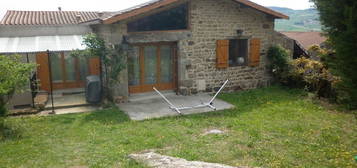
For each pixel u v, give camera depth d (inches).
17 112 410.9
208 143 293.3
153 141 300.8
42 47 462.9
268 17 547.2
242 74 542.9
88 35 447.5
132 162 246.2
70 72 565.6
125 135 322.3
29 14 661.3
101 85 474.9
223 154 264.8
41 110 433.7
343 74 239.6
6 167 246.4
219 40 508.1
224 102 461.1
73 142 305.4
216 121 369.4
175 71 506.3
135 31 454.6
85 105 458.9
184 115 398.6
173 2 461.1
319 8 244.5
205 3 490.3
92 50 439.8
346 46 229.6
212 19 499.5
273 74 569.0
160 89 506.3
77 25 586.6
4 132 330.0
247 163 246.5
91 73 562.3
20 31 557.9
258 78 558.9
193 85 506.9
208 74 515.2
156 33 463.8
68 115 407.2
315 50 490.9
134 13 426.0
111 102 461.4
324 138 306.3
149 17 459.8
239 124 354.3
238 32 523.5
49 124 367.9
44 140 312.0
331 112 400.2
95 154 270.4
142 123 367.6
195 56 499.2
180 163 235.9
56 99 490.3
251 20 532.1
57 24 577.6
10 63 340.8
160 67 500.4
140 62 484.4
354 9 221.1
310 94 477.4
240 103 453.4
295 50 619.5
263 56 556.4
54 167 246.5
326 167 241.1
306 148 278.5
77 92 542.6
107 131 338.0
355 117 351.9
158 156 255.3
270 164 244.7
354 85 237.6
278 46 550.6
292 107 425.7
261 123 356.5
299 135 314.8
